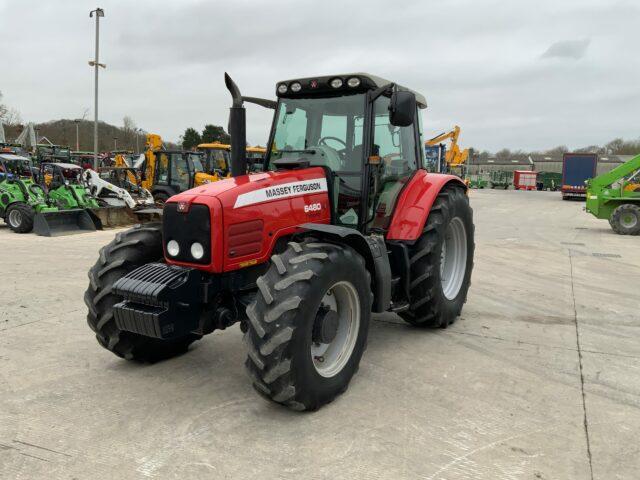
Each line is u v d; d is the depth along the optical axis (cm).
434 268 453
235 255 341
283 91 434
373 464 267
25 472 256
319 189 400
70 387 357
